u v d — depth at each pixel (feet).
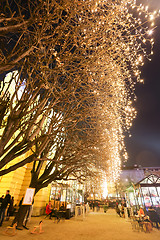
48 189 62.54
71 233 28.32
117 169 59.21
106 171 43.50
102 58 20.13
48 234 26.63
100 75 21.15
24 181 56.29
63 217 47.91
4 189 47.32
